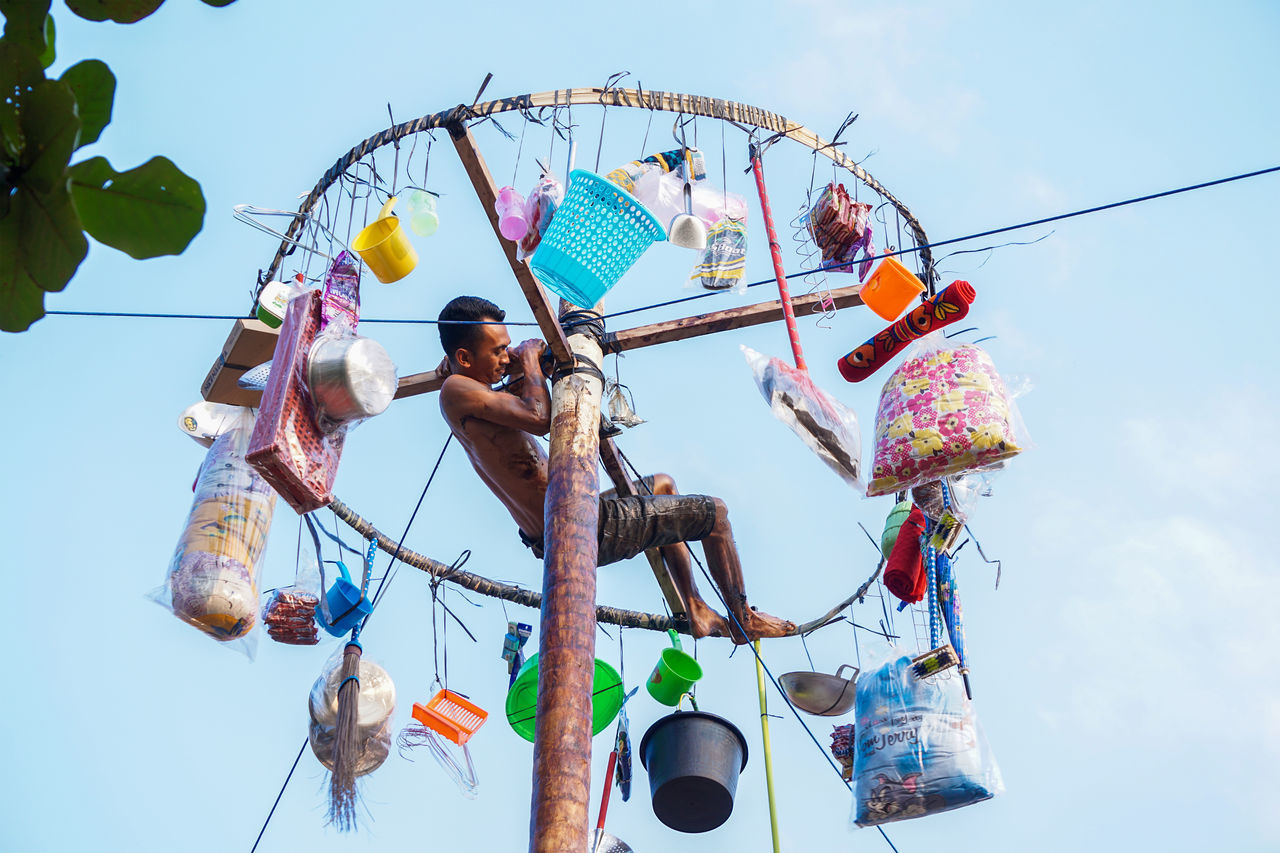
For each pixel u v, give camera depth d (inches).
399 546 235.9
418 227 215.3
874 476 196.9
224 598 204.4
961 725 212.2
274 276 218.5
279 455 165.8
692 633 227.0
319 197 216.4
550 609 179.3
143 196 55.2
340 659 229.8
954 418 193.6
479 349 212.7
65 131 50.4
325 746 226.8
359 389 173.8
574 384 201.5
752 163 223.6
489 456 207.6
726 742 225.0
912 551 222.7
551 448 197.0
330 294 204.5
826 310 222.4
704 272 215.9
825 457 200.4
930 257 236.1
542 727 169.0
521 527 213.9
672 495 216.5
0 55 49.8
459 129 183.2
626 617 240.1
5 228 51.7
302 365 174.6
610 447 220.5
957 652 214.2
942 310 202.8
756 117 225.1
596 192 185.5
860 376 216.2
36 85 50.1
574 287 190.9
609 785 230.4
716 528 216.7
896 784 210.1
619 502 210.4
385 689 230.2
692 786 219.3
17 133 50.9
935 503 215.9
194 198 55.4
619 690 233.9
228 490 214.5
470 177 187.2
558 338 199.9
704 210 217.3
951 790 207.8
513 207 190.4
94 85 56.3
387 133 213.5
